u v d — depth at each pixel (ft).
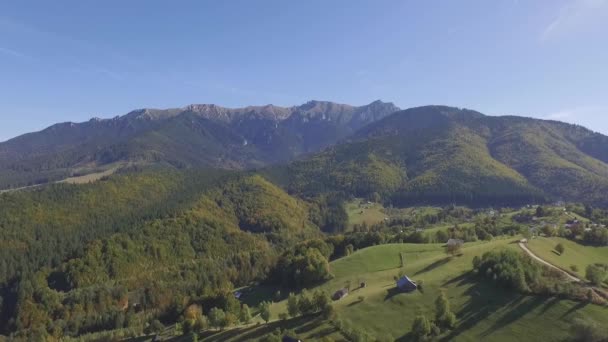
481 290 360.69
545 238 528.22
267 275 599.16
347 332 325.01
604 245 533.14
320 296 367.66
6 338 490.49
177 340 399.65
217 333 390.01
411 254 551.18
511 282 352.90
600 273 354.13
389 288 395.34
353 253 596.70
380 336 321.52
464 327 320.29
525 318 318.24
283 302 473.67
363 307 364.79
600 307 315.58
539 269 374.43
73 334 517.14
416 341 311.68
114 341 451.12
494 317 325.21
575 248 507.30
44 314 557.74
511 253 401.90
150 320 504.84
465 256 462.19
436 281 392.27
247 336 357.41
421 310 348.79
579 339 285.64
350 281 484.74
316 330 339.77
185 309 488.44
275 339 318.24
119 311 548.31
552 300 330.54
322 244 654.53
